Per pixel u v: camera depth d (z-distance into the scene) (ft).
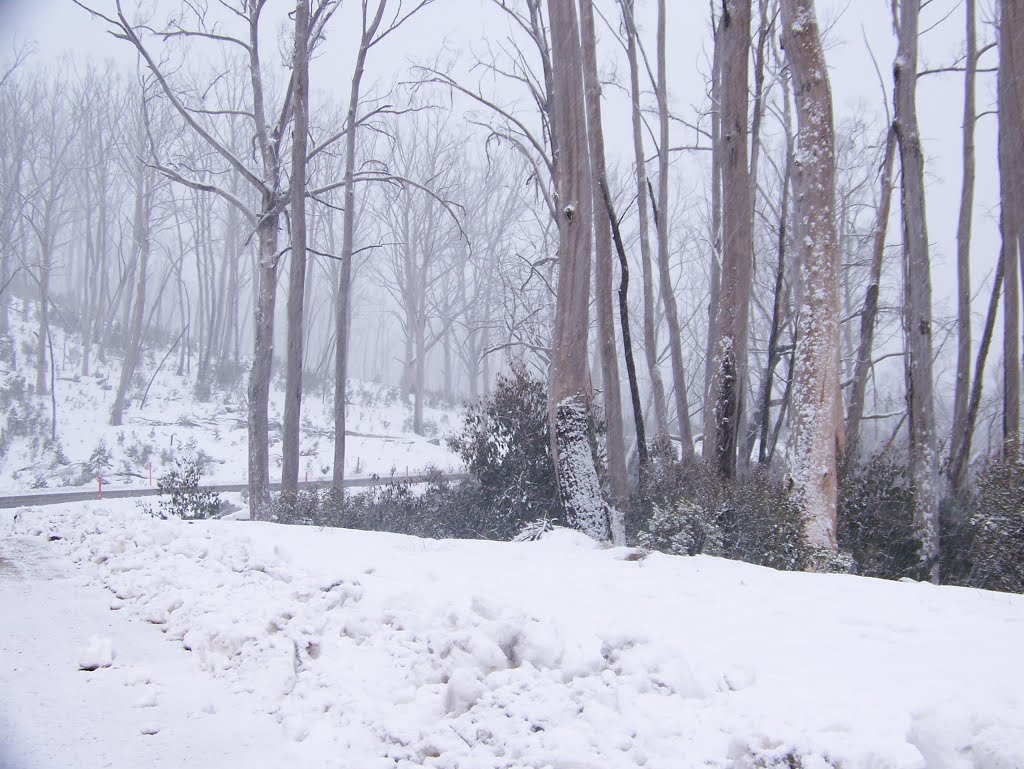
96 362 142.10
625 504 39.32
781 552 30.73
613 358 40.73
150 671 16.85
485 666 14.83
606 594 20.54
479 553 27.32
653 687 13.34
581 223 39.47
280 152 65.77
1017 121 51.67
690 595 20.42
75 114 158.71
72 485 81.82
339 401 68.28
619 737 11.71
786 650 15.37
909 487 41.22
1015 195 52.26
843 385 55.31
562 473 38.37
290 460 58.03
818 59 36.91
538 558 26.25
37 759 12.30
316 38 62.59
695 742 11.35
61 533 33.42
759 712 11.98
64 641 18.86
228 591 21.72
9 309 158.51
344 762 12.29
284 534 31.68
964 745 10.27
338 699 14.66
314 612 19.10
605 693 12.96
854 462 45.32
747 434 55.83
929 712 10.96
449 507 44.24
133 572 25.04
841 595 20.38
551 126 58.13
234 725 14.12
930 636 16.14
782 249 53.98
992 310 52.54
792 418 35.99
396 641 16.94
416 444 128.16
